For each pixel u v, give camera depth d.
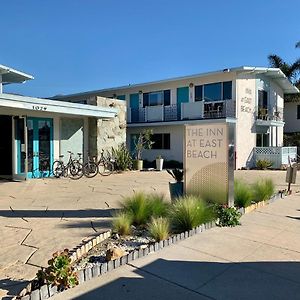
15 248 4.83
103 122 16.98
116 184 12.30
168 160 24.08
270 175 17.19
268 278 4.00
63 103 13.22
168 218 5.91
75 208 7.69
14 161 13.13
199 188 7.64
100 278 3.92
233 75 21.61
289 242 5.40
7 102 10.98
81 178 14.20
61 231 5.71
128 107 26.88
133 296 3.52
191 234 5.61
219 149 7.38
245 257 4.68
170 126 24.34
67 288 3.62
